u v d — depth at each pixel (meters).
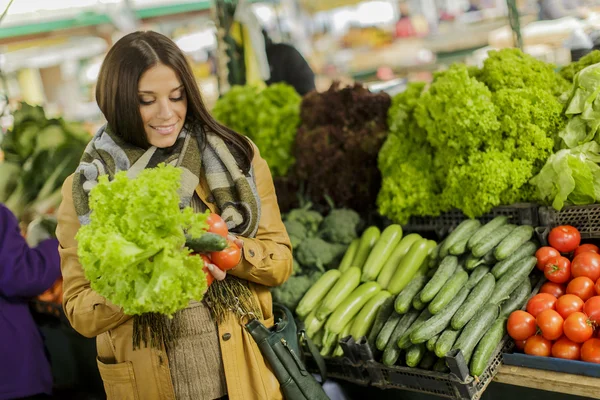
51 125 3.93
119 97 1.92
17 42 6.14
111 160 2.01
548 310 2.41
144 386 2.01
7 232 2.68
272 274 2.10
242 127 4.17
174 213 1.71
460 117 2.91
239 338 2.05
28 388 2.74
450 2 6.14
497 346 2.49
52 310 3.39
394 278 2.97
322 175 3.67
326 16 7.08
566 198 2.73
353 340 2.72
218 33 4.81
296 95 4.23
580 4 4.81
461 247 2.81
